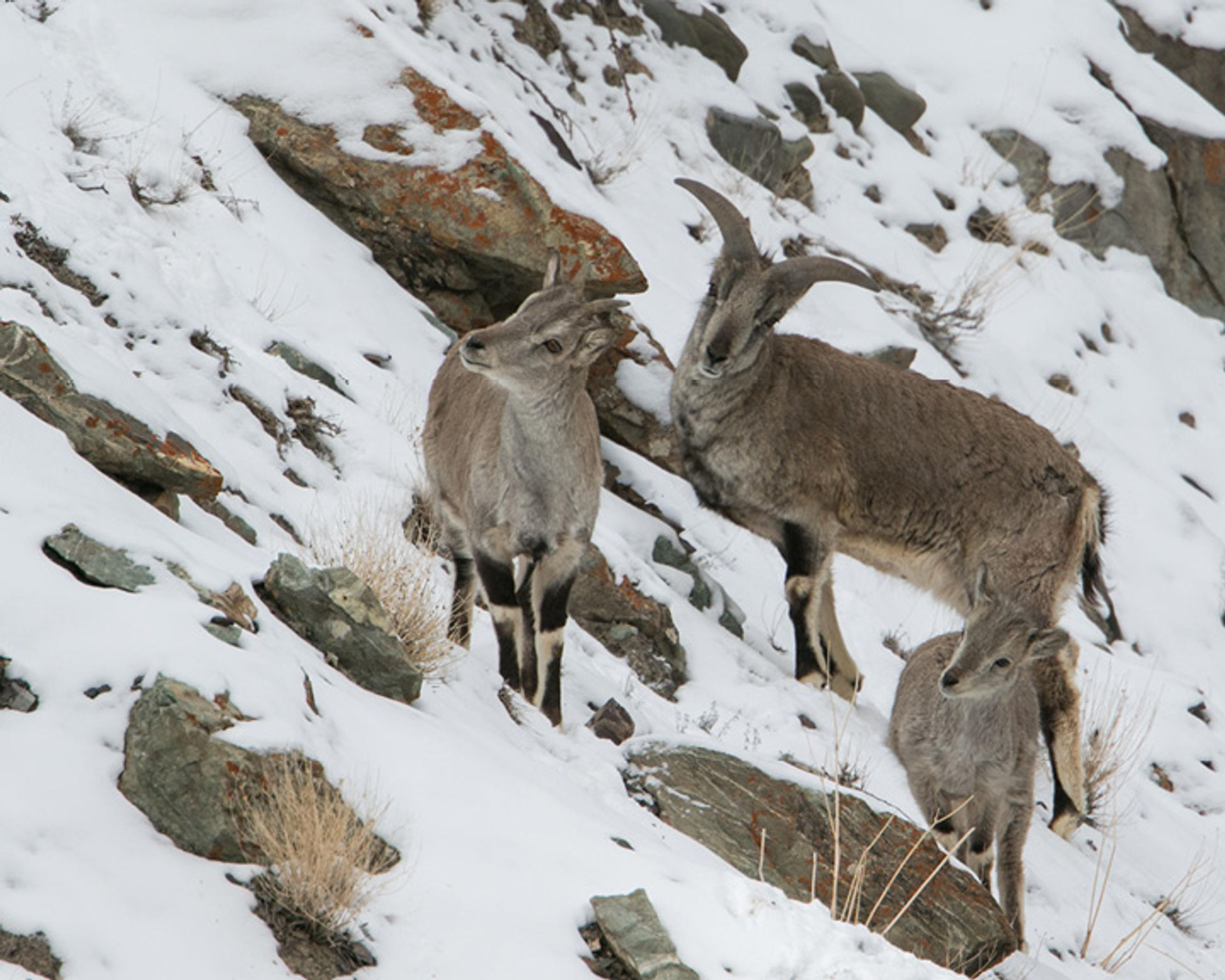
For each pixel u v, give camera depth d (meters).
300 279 36.56
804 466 34.34
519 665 26.44
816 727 32.06
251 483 27.53
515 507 25.20
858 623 39.38
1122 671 43.66
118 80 38.59
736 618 36.44
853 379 35.09
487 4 51.19
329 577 20.38
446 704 21.28
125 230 33.22
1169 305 63.78
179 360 29.75
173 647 16.66
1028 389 54.50
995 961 22.55
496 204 38.75
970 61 68.00
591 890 16.67
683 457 35.25
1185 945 31.11
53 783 15.20
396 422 33.78
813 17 65.06
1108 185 64.50
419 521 30.34
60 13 39.75
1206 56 73.75
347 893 15.02
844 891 21.95
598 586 32.16
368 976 14.70
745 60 59.19
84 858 14.55
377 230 39.62
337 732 17.55
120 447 21.75
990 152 64.88
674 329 43.09
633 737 25.03
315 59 40.19
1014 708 26.30
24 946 13.41
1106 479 52.47
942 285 56.88
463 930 15.47
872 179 59.78
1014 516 35.12
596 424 26.31
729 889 17.31
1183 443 57.50
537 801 18.22
